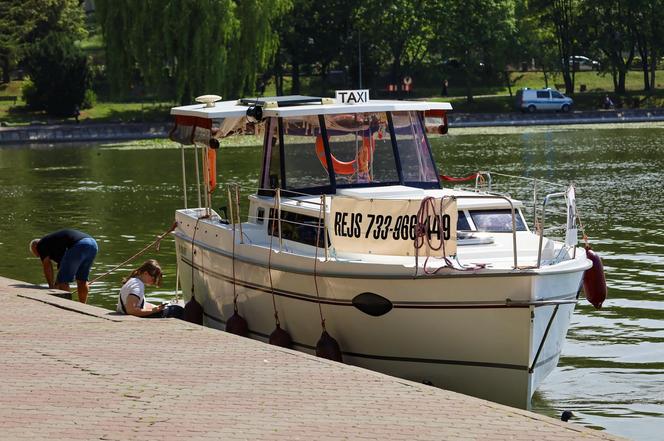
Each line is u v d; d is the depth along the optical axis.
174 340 14.03
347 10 106.50
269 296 16.80
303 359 12.91
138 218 36.66
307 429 10.03
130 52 88.12
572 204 15.66
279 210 16.38
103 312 16.14
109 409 10.74
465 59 104.44
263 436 9.83
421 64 110.75
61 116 96.44
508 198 15.79
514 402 14.41
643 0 104.12
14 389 11.52
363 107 17.27
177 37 85.81
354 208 15.11
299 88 112.81
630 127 86.31
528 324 13.88
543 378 15.02
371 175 17.34
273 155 17.78
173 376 12.08
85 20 140.12
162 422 10.29
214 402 10.99
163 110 96.06
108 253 29.44
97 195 44.34
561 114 95.75
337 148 17.20
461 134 82.31
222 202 40.56
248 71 87.38
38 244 19.28
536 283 13.79
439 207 14.52
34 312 16.22
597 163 53.28
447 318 14.41
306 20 107.50
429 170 17.81
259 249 16.84
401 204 14.76
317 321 15.94
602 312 20.80
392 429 10.01
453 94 113.94
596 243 28.70
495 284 13.92
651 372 16.77
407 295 14.61
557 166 52.06
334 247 15.30
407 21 104.25
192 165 58.69
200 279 19.28
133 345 13.73
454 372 14.70
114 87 89.50
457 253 15.06
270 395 11.24
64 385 11.68
